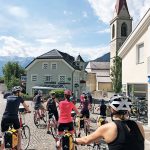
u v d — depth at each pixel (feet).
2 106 111.55
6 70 290.56
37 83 201.16
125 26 279.90
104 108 46.98
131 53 79.25
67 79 198.08
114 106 10.93
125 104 10.90
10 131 25.50
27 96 168.96
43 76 200.64
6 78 288.71
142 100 70.49
